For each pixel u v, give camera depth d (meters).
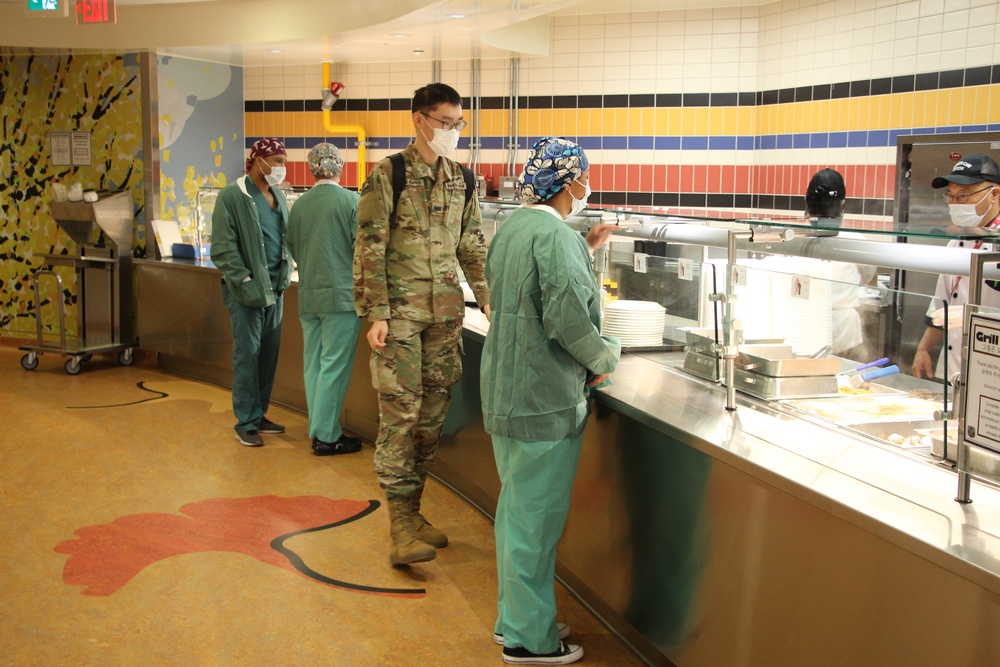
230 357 5.71
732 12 6.17
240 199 4.23
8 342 7.00
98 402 5.35
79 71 6.53
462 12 4.58
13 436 4.61
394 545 3.07
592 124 6.55
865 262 2.13
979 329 1.49
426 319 3.06
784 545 1.82
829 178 3.69
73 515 3.56
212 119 6.95
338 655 2.53
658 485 2.29
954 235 1.79
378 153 7.10
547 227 2.30
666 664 2.40
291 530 3.43
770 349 2.40
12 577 2.99
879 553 1.56
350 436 4.74
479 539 3.38
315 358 4.32
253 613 2.76
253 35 5.72
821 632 1.73
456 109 2.93
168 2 5.92
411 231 3.02
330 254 4.07
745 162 6.31
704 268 2.65
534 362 2.33
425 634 2.65
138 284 6.29
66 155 6.70
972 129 4.60
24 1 6.05
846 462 1.87
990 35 4.46
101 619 2.71
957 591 1.41
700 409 2.32
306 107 7.20
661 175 6.47
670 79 6.34
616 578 2.54
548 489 2.39
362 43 5.75
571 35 6.49
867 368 2.11
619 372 2.78
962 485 1.61
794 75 5.82
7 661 2.46
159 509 3.63
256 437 4.51
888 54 5.07
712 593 2.08
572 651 2.51
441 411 3.19
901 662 1.53
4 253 7.03
